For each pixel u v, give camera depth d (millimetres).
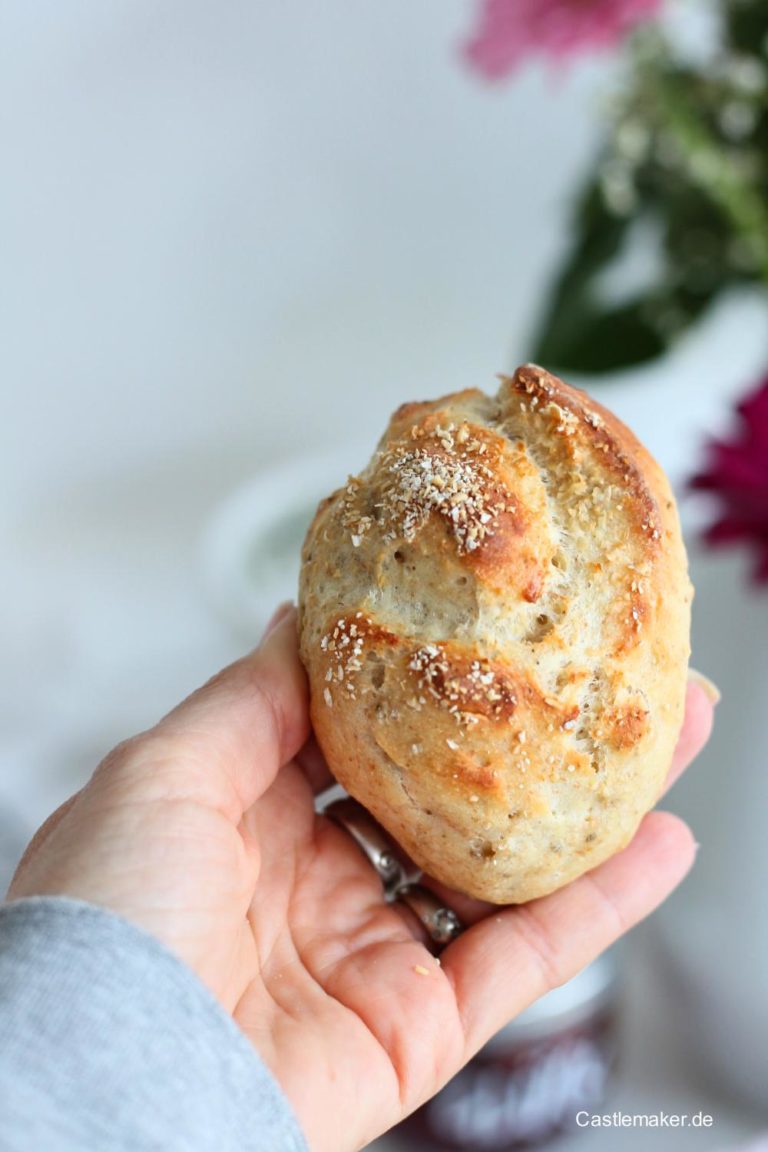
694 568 448
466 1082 398
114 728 547
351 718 315
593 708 312
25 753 534
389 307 611
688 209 507
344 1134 310
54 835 304
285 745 336
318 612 326
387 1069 321
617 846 327
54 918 282
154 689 568
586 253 529
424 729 307
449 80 565
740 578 428
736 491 406
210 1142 276
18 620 604
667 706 319
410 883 361
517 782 308
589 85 562
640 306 525
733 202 480
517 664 309
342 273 604
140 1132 269
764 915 418
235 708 325
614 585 315
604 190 515
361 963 339
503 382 333
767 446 406
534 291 601
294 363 621
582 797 314
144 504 637
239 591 486
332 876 358
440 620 313
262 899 346
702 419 533
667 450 530
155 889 293
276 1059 310
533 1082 403
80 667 581
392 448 328
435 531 310
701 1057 437
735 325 601
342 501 328
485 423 331
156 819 301
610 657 312
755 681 420
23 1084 265
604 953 416
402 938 349
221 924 301
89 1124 266
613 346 525
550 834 314
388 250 601
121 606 616
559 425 322
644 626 314
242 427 632
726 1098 437
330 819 369
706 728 359
